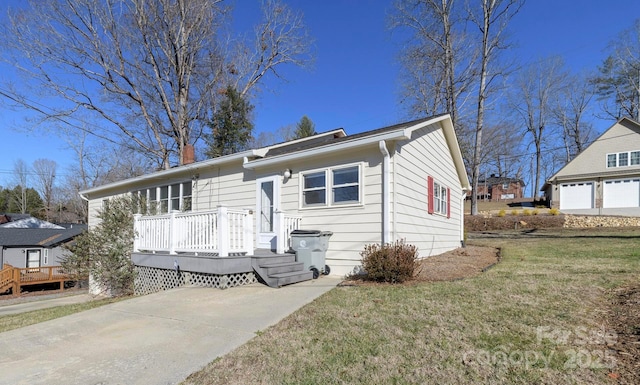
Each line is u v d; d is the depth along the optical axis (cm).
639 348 293
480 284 558
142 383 287
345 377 275
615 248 1007
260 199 971
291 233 780
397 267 614
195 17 1931
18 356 363
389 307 454
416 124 781
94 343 392
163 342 384
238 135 2247
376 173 754
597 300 443
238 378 286
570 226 2066
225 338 383
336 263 797
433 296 496
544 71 3512
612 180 2320
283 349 339
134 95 1950
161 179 1302
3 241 2092
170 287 798
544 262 803
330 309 463
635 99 3092
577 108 3581
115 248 964
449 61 2178
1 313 966
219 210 682
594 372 261
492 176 4731
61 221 4347
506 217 2216
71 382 294
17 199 5231
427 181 984
